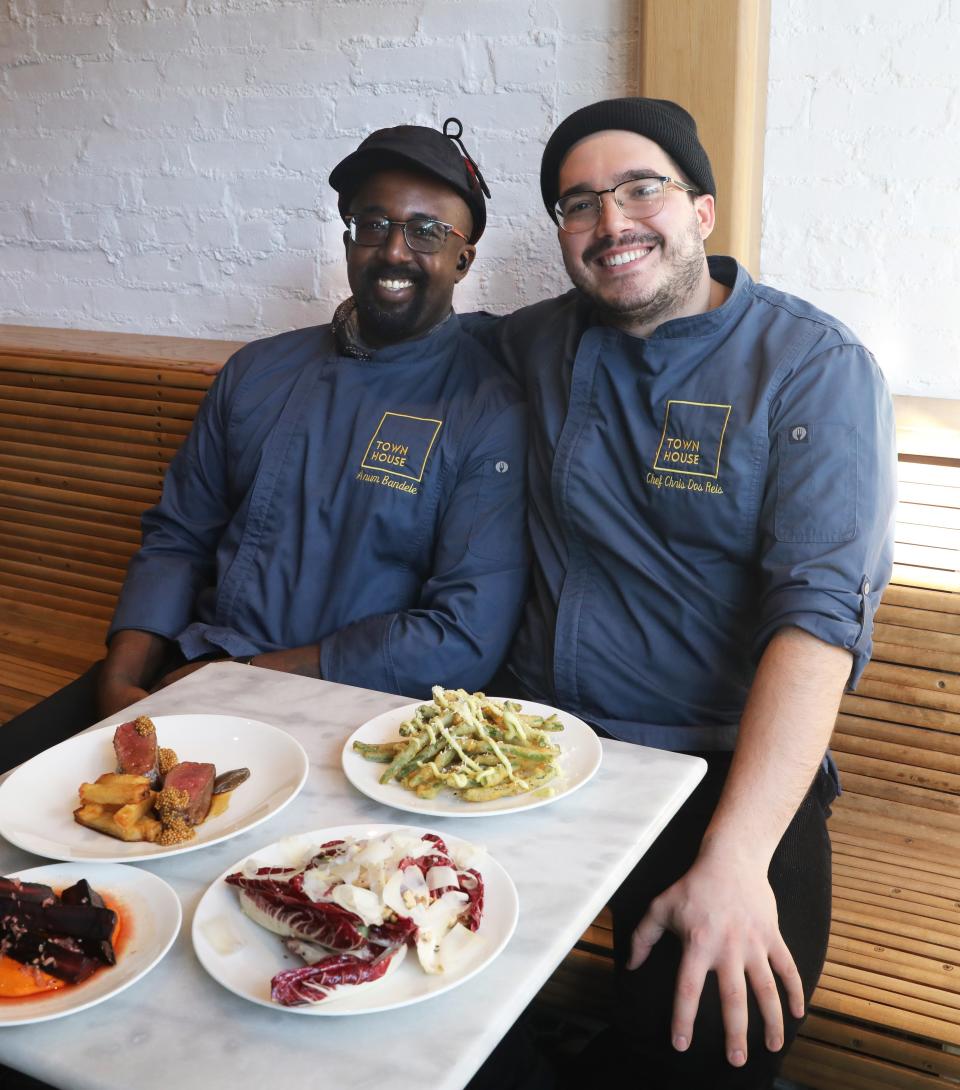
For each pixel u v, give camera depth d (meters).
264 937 1.12
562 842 1.28
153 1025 1.01
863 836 1.99
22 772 1.42
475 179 2.18
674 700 1.85
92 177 3.02
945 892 1.83
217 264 2.91
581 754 1.47
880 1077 1.62
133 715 1.59
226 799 1.39
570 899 1.18
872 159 2.17
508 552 2.05
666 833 1.74
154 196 2.95
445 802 1.37
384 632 2.01
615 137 1.81
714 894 1.45
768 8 2.17
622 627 1.89
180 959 1.10
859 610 1.64
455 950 1.09
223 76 2.76
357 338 2.21
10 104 3.08
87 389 2.70
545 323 2.14
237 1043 0.99
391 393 2.17
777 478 1.73
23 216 3.16
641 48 2.24
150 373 2.60
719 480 1.78
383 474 2.10
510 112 2.46
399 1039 0.99
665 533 1.84
